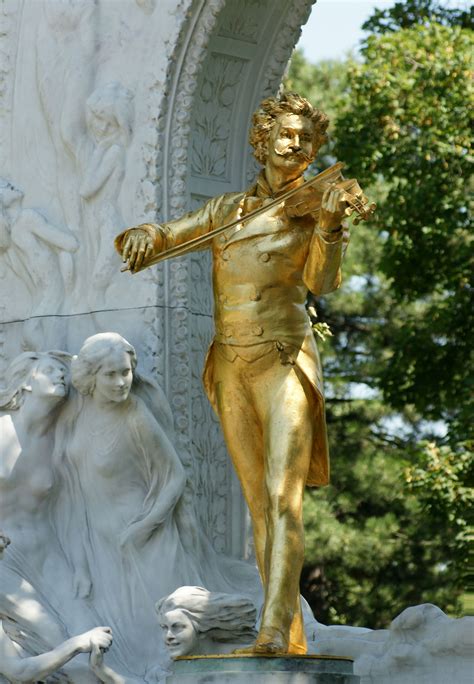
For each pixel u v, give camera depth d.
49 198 14.06
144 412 12.74
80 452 12.81
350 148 24.20
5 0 14.49
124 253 11.06
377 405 28.72
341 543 27.08
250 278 10.73
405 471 23.77
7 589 12.27
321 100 28.67
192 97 13.53
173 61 13.46
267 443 10.58
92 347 12.61
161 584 12.49
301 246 10.70
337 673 10.00
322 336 14.71
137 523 12.57
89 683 11.91
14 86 14.36
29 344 13.85
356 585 27.45
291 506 10.43
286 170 10.81
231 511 13.73
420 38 24.16
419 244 24.48
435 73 23.83
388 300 28.75
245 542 13.75
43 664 11.66
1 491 12.71
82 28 13.96
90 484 12.80
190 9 13.38
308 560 26.98
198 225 11.13
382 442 29.16
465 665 10.72
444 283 25.11
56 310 13.83
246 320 10.71
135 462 12.79
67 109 13.88
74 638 11.72
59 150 13.99
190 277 13.62
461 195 24.08
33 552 12.62
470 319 24.50
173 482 12.72
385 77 23.95
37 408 12.83
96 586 12.61
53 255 13.95
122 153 13.67
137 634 12.35
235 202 11.05
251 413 10.87
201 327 13.71
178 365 13.34
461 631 10.68
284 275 10.73
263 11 13.85
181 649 11.41
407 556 27.50
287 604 10.25
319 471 10.91
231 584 13.15
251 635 11.65
